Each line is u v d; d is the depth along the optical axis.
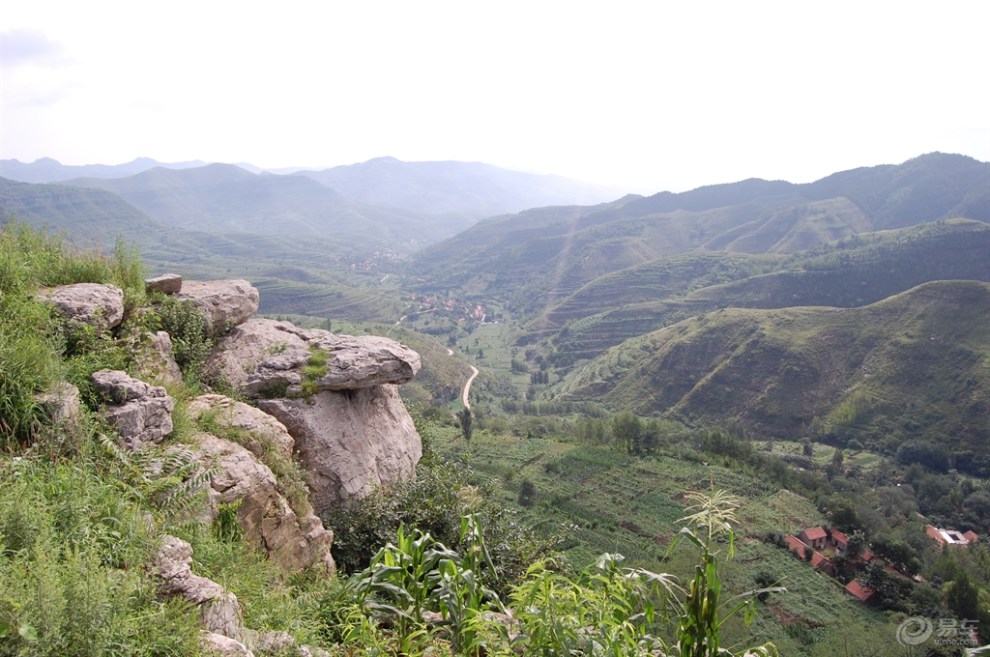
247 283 11.64
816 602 37.84
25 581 2.96
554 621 3.52
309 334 11.45
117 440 5.55
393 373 10.88
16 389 5.09
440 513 8.91
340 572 7.84
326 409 10.04
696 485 57.84
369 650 4.06
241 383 9.70
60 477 4.38
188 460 5.86
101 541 3.96
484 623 3.81
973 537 65.56
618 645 3.49
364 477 9.91
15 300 6.46
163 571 4.07
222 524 5.91
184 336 9.50
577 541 43.59
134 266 9.66
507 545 8.65
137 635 3.22
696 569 3.49
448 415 79.06
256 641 4.09
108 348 7.03
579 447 68.19
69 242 9.70
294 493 7.70
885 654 30.98
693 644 3.53
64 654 2.77
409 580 4.63
